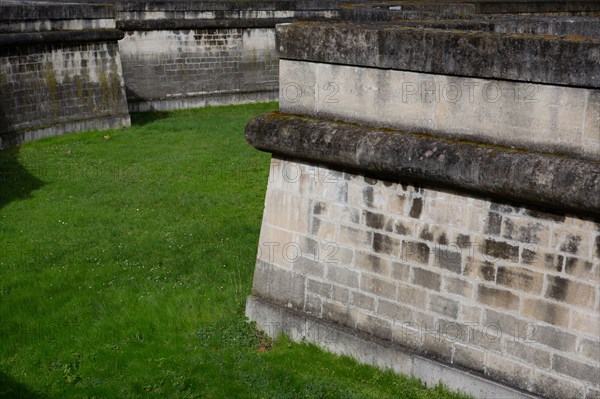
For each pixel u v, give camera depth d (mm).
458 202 7473
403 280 8047
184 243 12750
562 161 6645
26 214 14211
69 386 8164
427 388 7879
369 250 8266
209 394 7941
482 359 7594
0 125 19516
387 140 7672
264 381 8141
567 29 10844
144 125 23469
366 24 8914
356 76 8078
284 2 28719
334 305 8703
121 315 9859
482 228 7359
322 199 8562
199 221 13969
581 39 6672
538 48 6730
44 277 11164
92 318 9828
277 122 8594
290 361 8570
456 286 7645
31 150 19547
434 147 7363
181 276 11227
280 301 9242
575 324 6910
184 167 18016
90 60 22156
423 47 7465
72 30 21484
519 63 6871
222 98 28188
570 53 6555
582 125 6660
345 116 8281
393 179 7910
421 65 7523
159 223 13828
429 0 24125
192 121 24391
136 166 18109
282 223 9023
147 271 11430
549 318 7066
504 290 7312
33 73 20500
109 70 22703
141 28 25859
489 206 7270
